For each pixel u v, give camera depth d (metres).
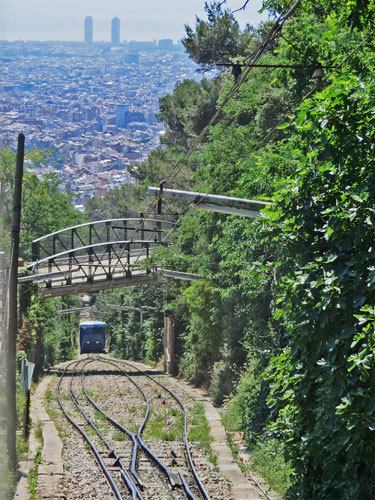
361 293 14.59
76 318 115.50
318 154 15.52
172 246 55.16
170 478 22.30
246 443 27.88
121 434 30.00
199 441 28.31
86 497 20.81
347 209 14.80
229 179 36.72
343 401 14.33
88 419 33.50
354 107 14.84
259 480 22.28
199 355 46.75
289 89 32.84
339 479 15.94
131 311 82.56
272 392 18.11
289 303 16.55
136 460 25.27
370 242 14.77
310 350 16.09
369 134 14.77
